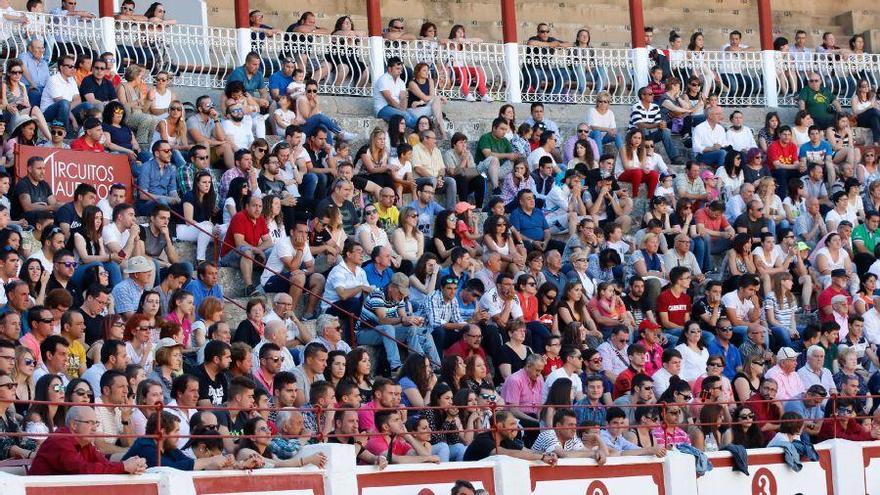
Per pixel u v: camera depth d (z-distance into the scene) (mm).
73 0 35031
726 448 26250
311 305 28375
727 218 35031
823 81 41531
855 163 37469
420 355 25969
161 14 35812
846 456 27453
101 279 26000
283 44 36812
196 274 27828
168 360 23188
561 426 24406
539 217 32531
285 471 21203
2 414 20594
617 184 35156
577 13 46375
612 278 31656
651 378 26641
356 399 23969
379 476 22297
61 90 31469
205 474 20250
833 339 31047
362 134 35125
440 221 30688
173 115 31250
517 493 23547
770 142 37688
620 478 24781
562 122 38031
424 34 38656
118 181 29031
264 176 30641
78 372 23562
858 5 50000
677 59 40875
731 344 30719
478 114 37562
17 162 27953
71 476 18984
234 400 22266
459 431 22969
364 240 29656
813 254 33688
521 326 27906
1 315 22844
